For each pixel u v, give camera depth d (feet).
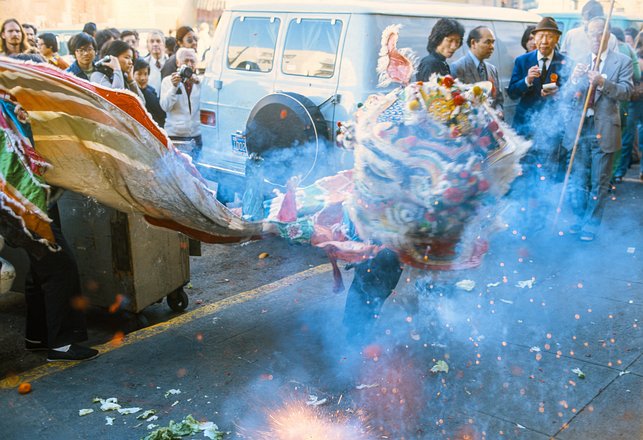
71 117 12.00
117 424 11.90
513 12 26.48
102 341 15.48
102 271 15.62
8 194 11.29
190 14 61.41
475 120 11.54
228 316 16.26
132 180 12.59
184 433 11.56
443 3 24.91
